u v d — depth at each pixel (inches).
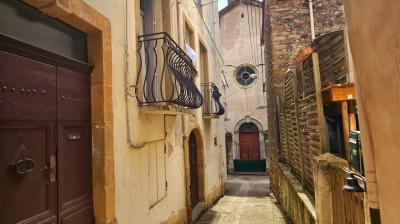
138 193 151.3
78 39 121.0
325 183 137.2
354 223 102.9
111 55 129.7
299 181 251.1
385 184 47.5
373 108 49.0
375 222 76.3
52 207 95.2
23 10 92.8
